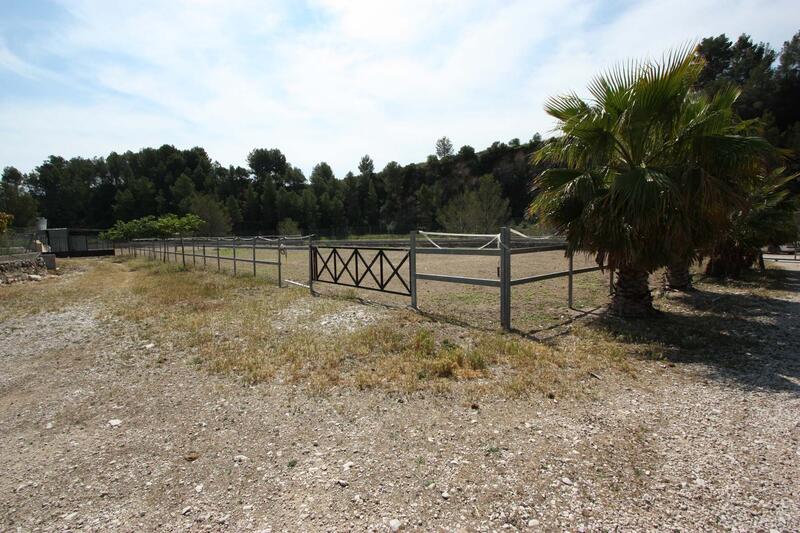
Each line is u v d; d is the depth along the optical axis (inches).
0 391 171.3
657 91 209.2
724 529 79.0
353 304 318.3
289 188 3841.0
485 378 163.0
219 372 180.9
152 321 287.0
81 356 215.3
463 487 95.1
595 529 80.3
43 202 3095.5
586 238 235.5
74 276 686.5
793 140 1612.9
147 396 159.0
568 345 203.8
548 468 101.1
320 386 158.9
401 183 3587.6
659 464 101.4
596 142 227.9
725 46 2373.3
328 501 92.4
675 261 227.5
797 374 160.1
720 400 137.7
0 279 575.8
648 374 164.2
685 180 210.2
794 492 89.0
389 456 109.7
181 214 2436.0
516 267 569.0
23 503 96.2
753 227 401.7
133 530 85.9
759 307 286.5
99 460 114.3
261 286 433.4
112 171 3516.2
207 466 109.1
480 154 3513.8
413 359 184.1
